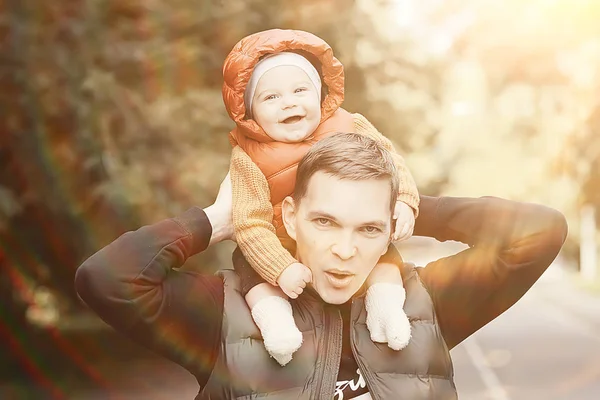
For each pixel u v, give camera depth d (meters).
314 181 3.20
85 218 14.12
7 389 15.49
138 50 13.41
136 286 3.24
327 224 3.20
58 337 19.72
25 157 13.89
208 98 13.54
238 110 3.34
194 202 13.55
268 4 13.58
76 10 13.70
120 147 13.58
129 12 13.72
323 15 13.99
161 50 13.38
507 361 18.14
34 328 19.03
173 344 3.32
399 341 3.25
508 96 42.16
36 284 18.12
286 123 3.33
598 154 40.25
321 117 3.45
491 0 41.66
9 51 13.62
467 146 34.31
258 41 3.30
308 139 3.41
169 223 3.36
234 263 3.45
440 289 3.49
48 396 14.42
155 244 3.29
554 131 40.97
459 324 3.52
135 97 13.46
